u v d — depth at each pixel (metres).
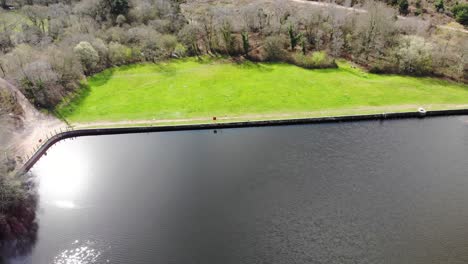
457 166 76.94
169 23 137.38
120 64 125.12
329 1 150.62
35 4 136.88
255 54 131.00
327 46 131.88
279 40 130.25
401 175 73.69
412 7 146.62
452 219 62.31
